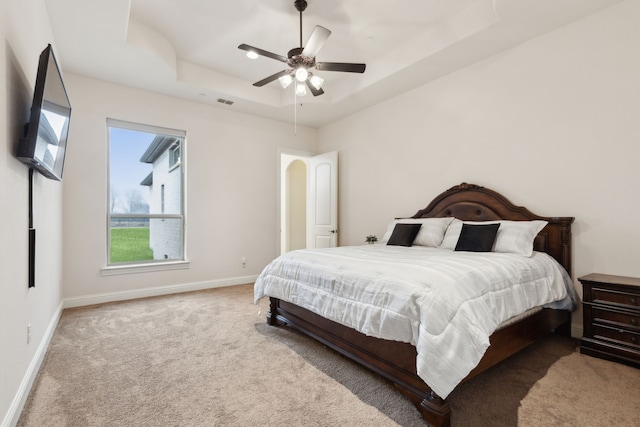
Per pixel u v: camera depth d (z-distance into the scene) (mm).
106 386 1902
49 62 1695
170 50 3516
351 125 5098
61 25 2744
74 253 3633
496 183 3297
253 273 5051
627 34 2496
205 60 3908
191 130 4488
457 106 3646
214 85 4148
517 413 1638
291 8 2936
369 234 4777
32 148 1596
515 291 2043
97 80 3803
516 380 1980
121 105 3949
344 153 5223
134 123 4066
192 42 3516
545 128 2945
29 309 1890
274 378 2004
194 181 4516
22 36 1753
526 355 2359
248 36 3396
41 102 1615
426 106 3979
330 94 4637
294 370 2109
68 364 2184
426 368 1467
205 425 1548
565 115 2820
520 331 2109
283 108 4812
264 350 2428
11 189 1538
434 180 3900
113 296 3846
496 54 3295
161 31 3312
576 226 2754
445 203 3705
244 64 4008
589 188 2684
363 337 2016
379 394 1821
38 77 1620
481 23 2867
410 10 2980
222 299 3945
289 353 2375
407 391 1688
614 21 2553
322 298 2221
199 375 2039
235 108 4785
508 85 3205
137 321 3096
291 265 2660
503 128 3244
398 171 4344
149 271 4121
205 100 4477
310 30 3271
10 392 1489
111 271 3850
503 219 3180
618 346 2217
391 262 2143
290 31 3301
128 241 4098
